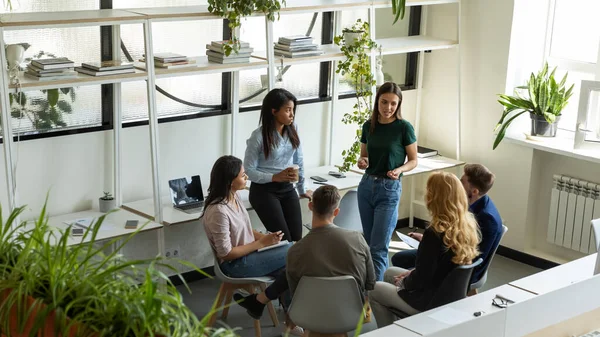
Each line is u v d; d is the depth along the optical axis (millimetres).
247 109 5750
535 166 6059
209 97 5555
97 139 5066
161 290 1934
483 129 6344
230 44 5008
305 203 6156
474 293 4477
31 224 4707
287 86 5977
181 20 4727
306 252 3895
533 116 6012
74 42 4855
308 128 6160
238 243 4449
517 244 6258
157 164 4914
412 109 6777
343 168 5965
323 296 3789
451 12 6348
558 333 3219
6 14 4418
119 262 2150
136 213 5066
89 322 1828
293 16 5828
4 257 2227
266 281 4414
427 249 3846
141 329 1765
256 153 5039
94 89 5004
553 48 6184
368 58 5758
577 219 5859
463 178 4281
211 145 5621
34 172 4836
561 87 6055
